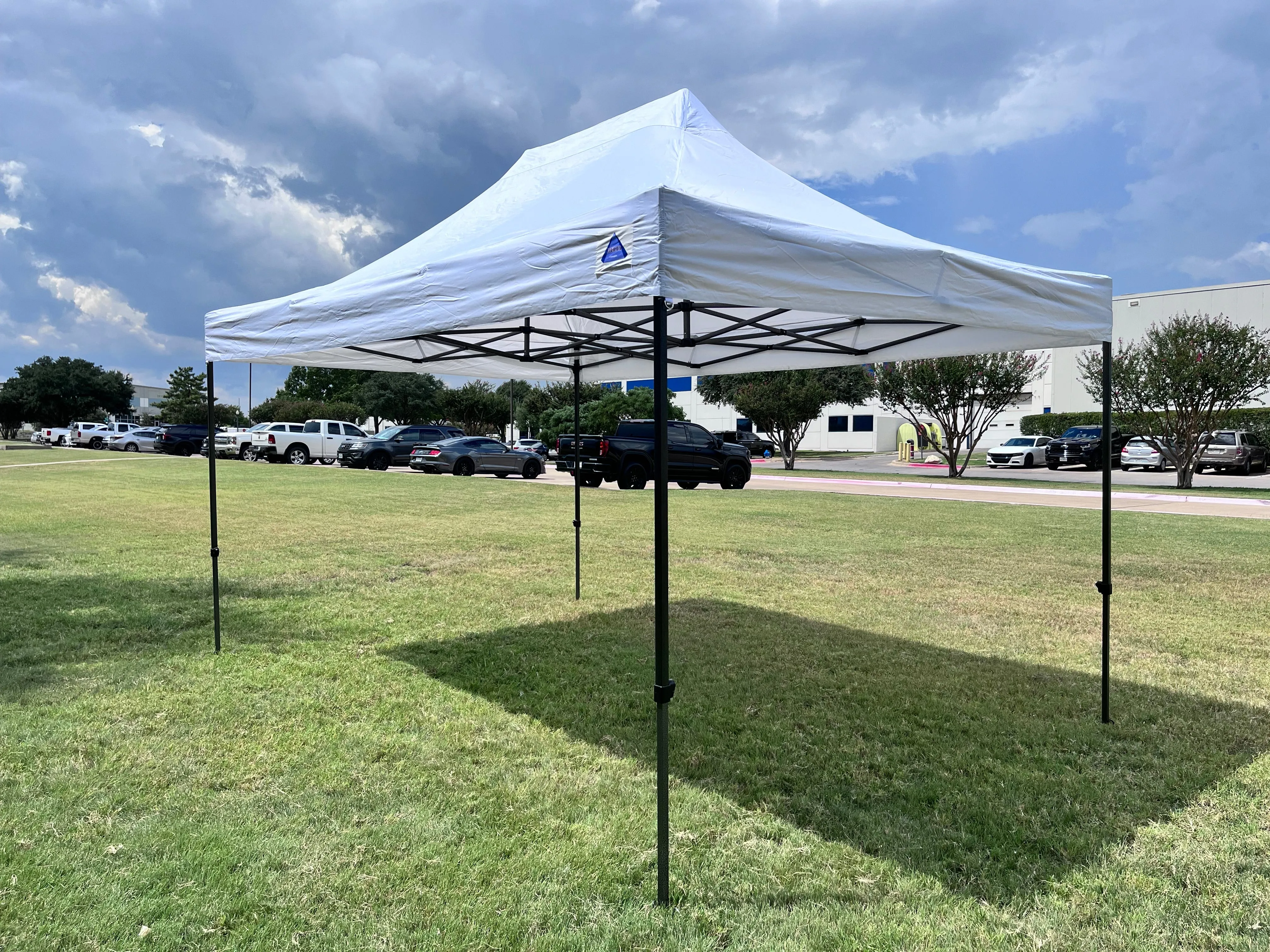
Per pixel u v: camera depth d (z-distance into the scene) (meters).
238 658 4.88
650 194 2.53
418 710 4.04
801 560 8.53
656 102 4.52
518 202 4.19
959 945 2.24
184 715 3.93
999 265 3.53
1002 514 12.93
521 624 5.79
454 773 3.32
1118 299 38.34
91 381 64.62
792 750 3.58
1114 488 18.92
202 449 34.75
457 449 22.31
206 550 8.85
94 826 2.84
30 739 3.61
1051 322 3.72
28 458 28.34
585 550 9.04
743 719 3.94
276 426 28.33
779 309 3.79
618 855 2.71
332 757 3.46
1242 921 2.34
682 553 8.93
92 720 3.85
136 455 32.34
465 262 3.22
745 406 28.81
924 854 2.72
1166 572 7.87
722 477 18.67
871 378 37.66
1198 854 2.71
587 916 2.38
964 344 4.72
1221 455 24.73
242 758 3.44
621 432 17.89
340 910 2.39
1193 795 3.15
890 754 3.53
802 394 27.95
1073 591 6.97
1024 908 2.41
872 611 6.21
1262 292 34.31
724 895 2.49
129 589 6.75
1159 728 3.84
